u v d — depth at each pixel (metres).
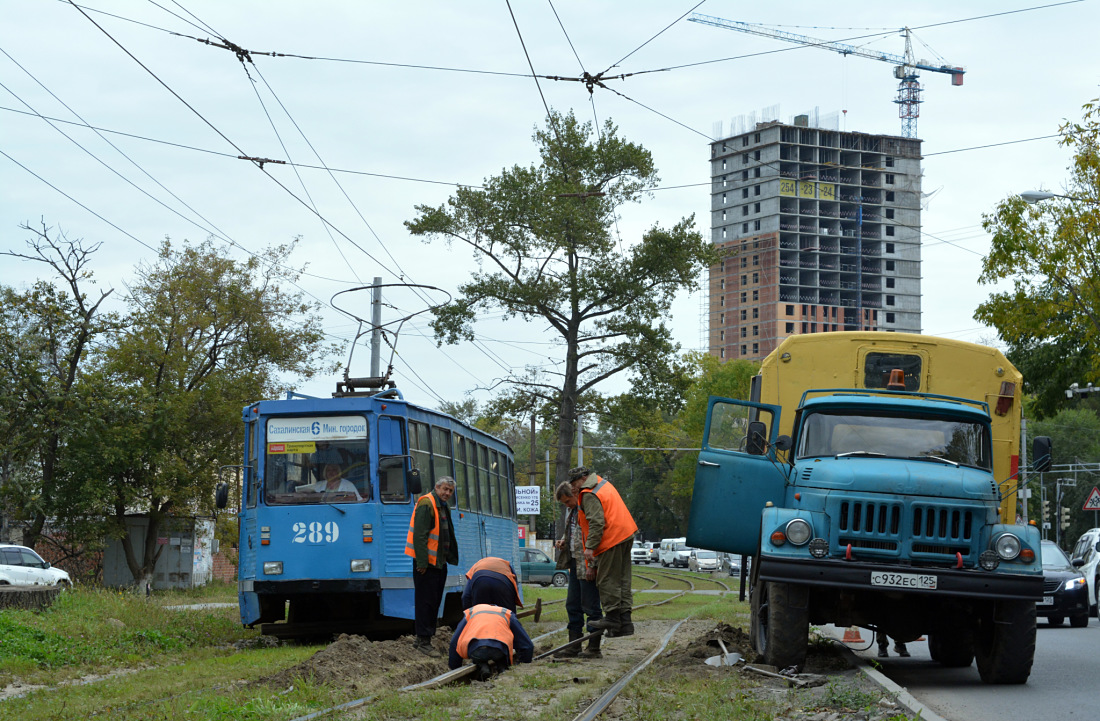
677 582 49.25
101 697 9.53
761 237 174.88
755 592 11.98
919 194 185.38
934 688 10.33
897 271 183.25
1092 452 87.00
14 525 40.69
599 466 124.19
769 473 11.68
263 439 16.14
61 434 35.94
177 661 13.14
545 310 46.16
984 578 10.08
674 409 48.09
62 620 15.03
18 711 8.72
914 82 196.88
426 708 8.15
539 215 44.41
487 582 11.84
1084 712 8.67
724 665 10.98
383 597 15.60
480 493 20.67
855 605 11.16
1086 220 23.16
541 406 48.22
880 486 10.50
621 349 46.31
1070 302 23.88
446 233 46.44
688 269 45.41
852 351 12.52
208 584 46.25
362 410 16.11
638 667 11.30
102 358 38.16
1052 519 86.25
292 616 17.42
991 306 24.55
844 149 180.62
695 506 11.91
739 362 83.44
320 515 15.77
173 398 37.44
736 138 180.25
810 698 8.69
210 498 38.84
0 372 35.62
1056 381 31.67
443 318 45.22
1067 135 24.02
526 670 10.93
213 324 40.00
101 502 35.88
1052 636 18.06
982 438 11.42
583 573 12.55
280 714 7.79
